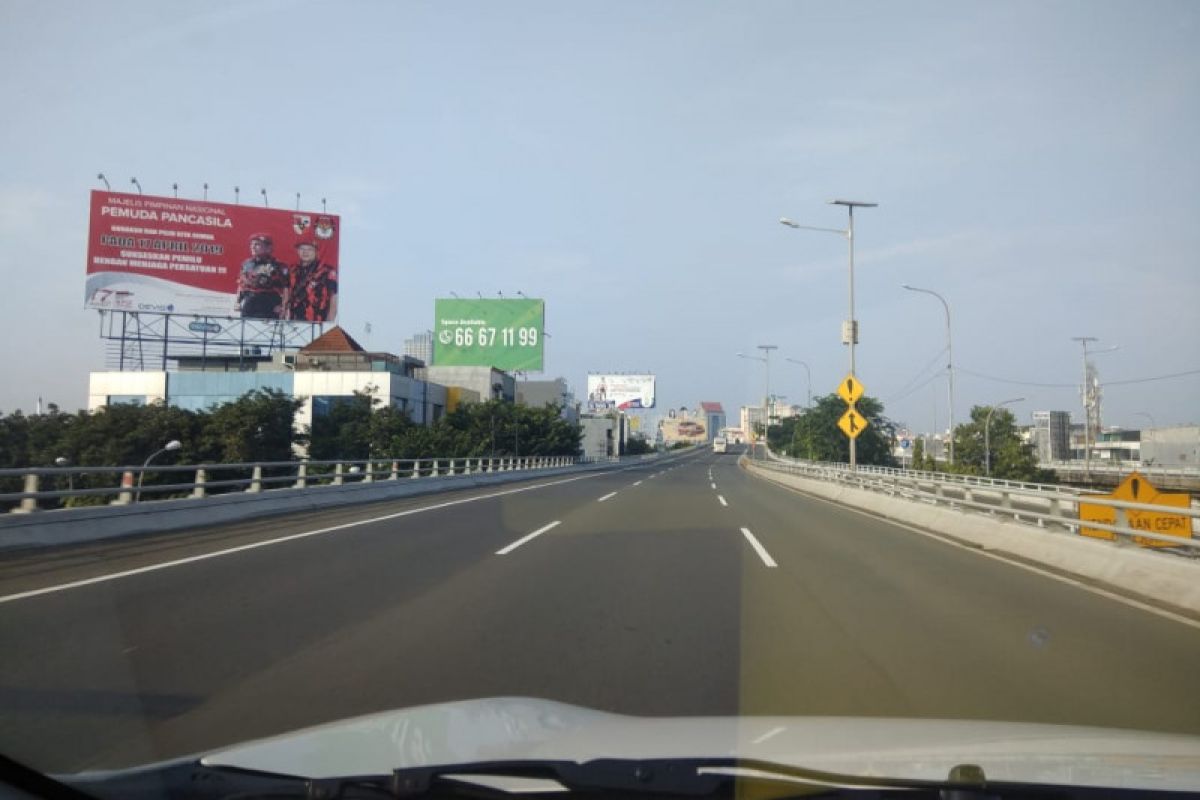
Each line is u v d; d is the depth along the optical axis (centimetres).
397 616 959
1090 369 8869
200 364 6450
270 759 390
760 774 353
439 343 6581
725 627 909
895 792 344
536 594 1104
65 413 4238
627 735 427
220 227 5059
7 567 1295
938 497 2192
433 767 363
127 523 1741
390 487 3169
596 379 12375
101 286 4856
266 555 1462
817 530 2016
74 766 500
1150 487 1541
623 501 2948
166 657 769
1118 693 669
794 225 3759
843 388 3719
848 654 792
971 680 705
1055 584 1225
